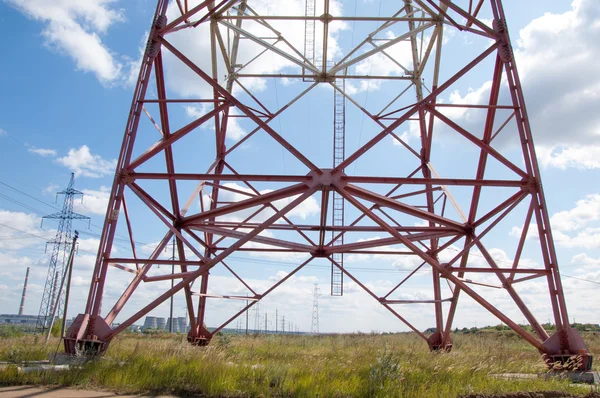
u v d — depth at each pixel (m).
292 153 14.17
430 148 19.69
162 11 15.14
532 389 10.48
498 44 14.72
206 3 14.97
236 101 14.38
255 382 10.73
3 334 42.34
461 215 17.11
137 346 13.91
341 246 19.06
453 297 18.48
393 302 19.17
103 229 13.40
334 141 22.05
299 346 26.47
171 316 55.50
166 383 10.44
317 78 19.78
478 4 15.60
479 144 14.47
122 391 9.94
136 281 14.83
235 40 20.91
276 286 19.84
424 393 9.83
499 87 15.26
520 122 14.44
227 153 19.80
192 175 13.98
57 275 49.44
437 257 19.73
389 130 14.40
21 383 10.37
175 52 14.59
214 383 10.25
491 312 13.91
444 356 14.54
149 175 13.89
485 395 9.82
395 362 11.66
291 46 20.03
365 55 18.59
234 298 19.83
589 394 9.87
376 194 15.14
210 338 20.30
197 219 17.00
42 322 56.38
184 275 14.54
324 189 14.14
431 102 17.31
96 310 12.95
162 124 15.36
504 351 21.38
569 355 12.80
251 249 19.86
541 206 13.75
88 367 11.18
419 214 15.95
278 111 19.30
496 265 15.74
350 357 16.69
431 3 15.17
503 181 13.96
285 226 18.64
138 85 14.43
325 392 9.92
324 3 18.31
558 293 13.31
